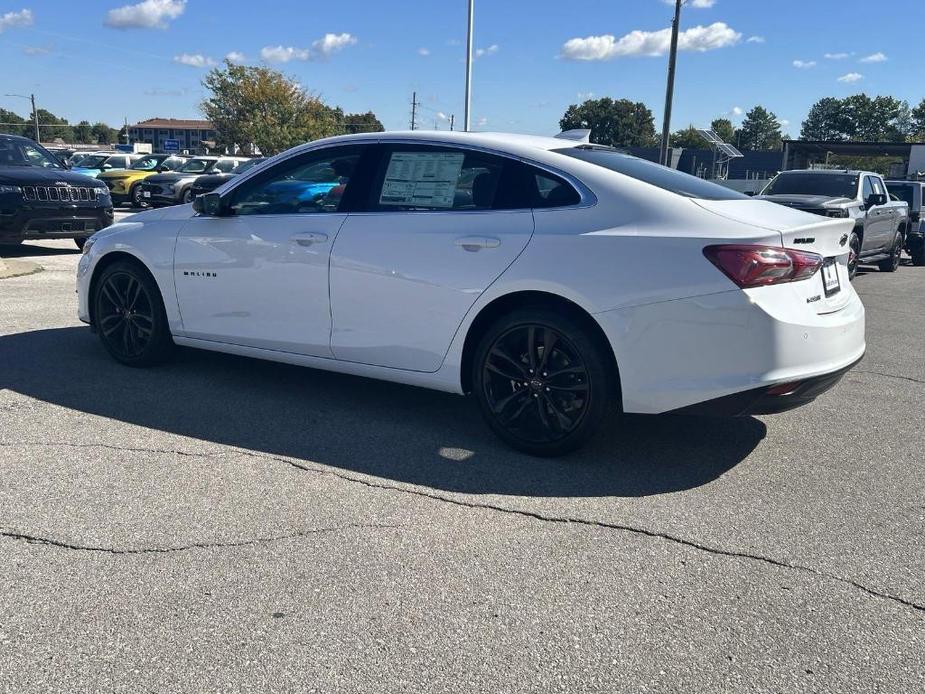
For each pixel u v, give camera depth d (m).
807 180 13.47
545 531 3.26
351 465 3.90
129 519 3.27
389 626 2.58
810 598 2.80
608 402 3.89
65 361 5.71
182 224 5.20
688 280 3.59
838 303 3.98
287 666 2.37
